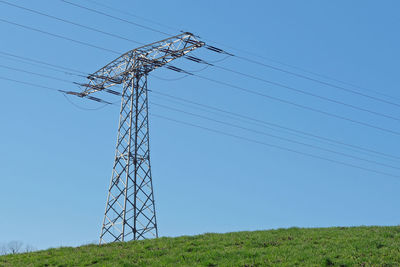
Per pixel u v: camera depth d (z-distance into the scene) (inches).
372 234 1178.0
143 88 1786.4
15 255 1282.0
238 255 1060.5
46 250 1315.2
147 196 1663.4
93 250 1237.1
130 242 1304.1
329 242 1127.6
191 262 1045.2
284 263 990.4
